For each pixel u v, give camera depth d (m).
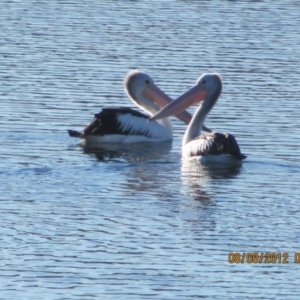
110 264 45.34
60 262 45.47
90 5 110.88
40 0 112.38
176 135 72.38
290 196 55.09
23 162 60.81
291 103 76.19
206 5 112.12
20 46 92.38
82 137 66.50
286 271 45.28
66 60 88.06
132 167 60.81
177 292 42.69
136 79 73.06
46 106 74.44
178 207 52.91
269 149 64.75
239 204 53.59
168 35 98.31
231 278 44.38
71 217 51.16
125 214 51.66
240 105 75.31
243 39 97.19
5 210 51.97
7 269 44.62
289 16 107.44
